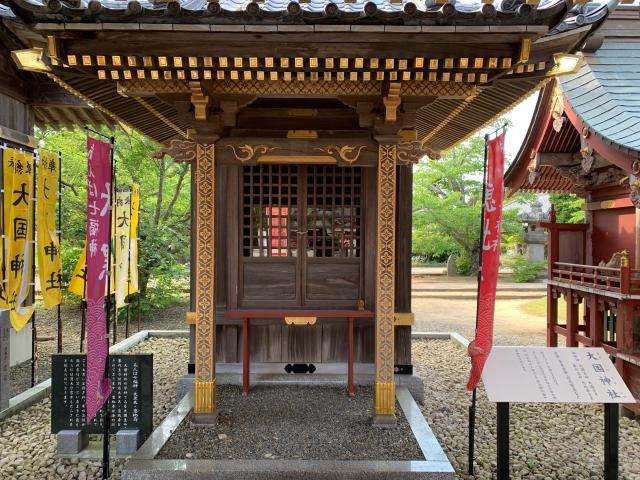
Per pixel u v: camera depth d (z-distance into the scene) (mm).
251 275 5672
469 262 22422
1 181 5059
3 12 3668
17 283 5352
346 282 5660
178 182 13758
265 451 3828
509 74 4062
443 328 11484
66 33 3359
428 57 3516
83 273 7453
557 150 7250
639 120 5371
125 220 9164
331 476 3471
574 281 6680
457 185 22531
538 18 3213
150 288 12258
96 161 3576
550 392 3502
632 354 5426
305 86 4133
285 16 3254
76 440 4211
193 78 3719
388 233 4305
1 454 4305
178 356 8125
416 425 4344
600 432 5031
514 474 4047
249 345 5793
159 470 3479
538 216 22422
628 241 6441
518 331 11031
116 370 4281
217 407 4832
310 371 5766
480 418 5344
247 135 4660
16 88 5844
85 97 4895
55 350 8539
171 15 3238
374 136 4281
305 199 5625
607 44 6660
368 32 3346
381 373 4332
